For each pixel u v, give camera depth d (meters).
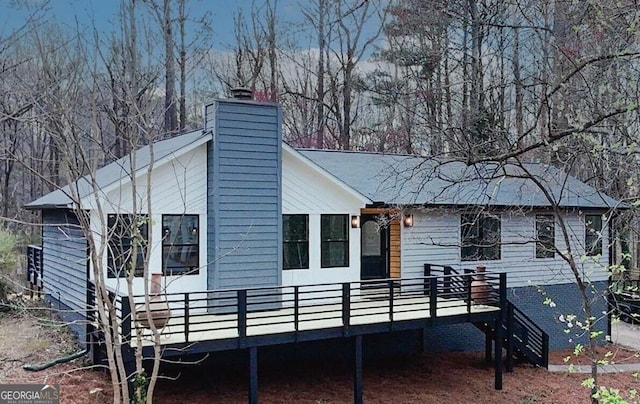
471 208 13.02
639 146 6.78
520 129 10.57
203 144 11.04
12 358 10.12
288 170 11.92
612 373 13.16
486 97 13.48
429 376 12.15
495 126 10.31
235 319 9.36
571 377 12.57
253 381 9.32
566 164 8.45
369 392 10.97
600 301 16.05
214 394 10.20
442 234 13.94
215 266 10.77
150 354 8.59
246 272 11.05
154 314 8.59
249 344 9.26
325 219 12.38
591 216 15.70
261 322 10.23
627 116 6.87
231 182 10.93
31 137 12.60
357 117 28.55
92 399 8.73
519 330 13.13
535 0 11.17
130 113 8.93
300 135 29.08
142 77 8.73
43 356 10.30
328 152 16.33
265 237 11.27
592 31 7.66
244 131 11.09
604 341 16.20
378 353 13.28
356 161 15.59
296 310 9.73
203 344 8.95
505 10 10.81
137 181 10.30
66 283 12.20
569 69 8.41
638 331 17.75
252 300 11.15
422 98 17.64
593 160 8.53
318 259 12.27
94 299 9.81
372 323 10.36
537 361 13.08
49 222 14.18
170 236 10.66
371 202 12.45
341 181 12.24
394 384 11.53
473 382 11.86
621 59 6.58
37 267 15.69
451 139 10.80
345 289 10.13
